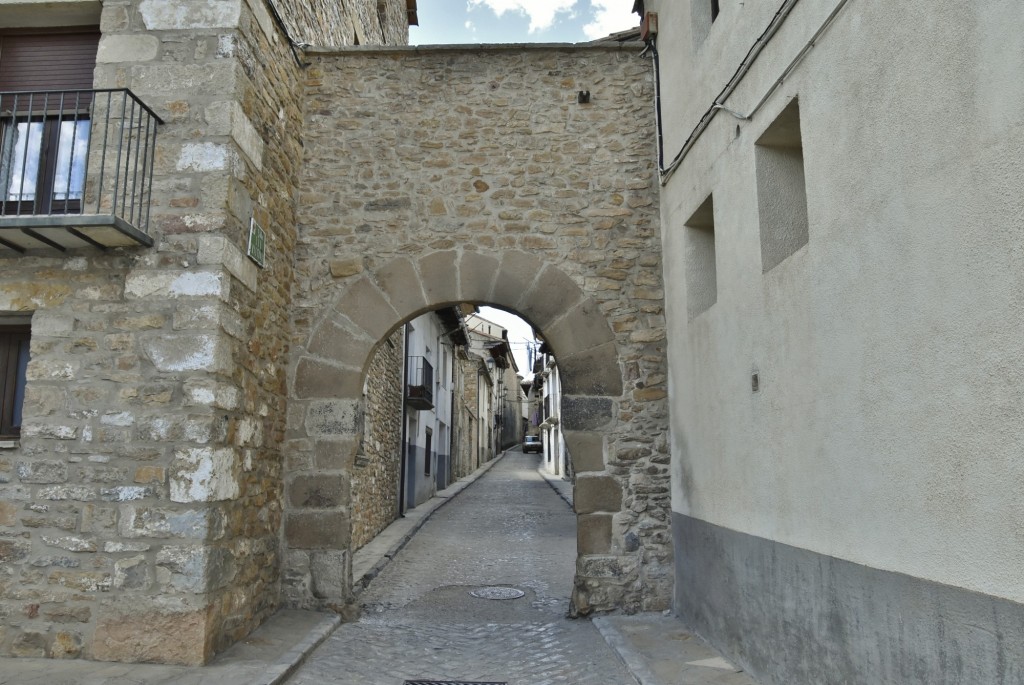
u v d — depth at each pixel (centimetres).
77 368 408
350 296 545
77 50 470
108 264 418
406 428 1238
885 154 259
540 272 550
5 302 417
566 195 561
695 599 471
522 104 574
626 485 530
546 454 2894
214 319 409
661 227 556
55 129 455
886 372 257
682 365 505
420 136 569
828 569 298
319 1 668
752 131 383
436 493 1672
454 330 1767
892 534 253
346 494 521
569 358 542
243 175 448
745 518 390
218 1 448
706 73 459
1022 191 190
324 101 573
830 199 300
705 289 496
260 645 425
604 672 406
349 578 525
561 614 548
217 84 438
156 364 406
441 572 737
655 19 574
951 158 221
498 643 469
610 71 580
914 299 240
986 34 205
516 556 841
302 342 539
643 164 568
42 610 388
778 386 350
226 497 413
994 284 201
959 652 216
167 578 386
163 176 426
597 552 524
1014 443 193
